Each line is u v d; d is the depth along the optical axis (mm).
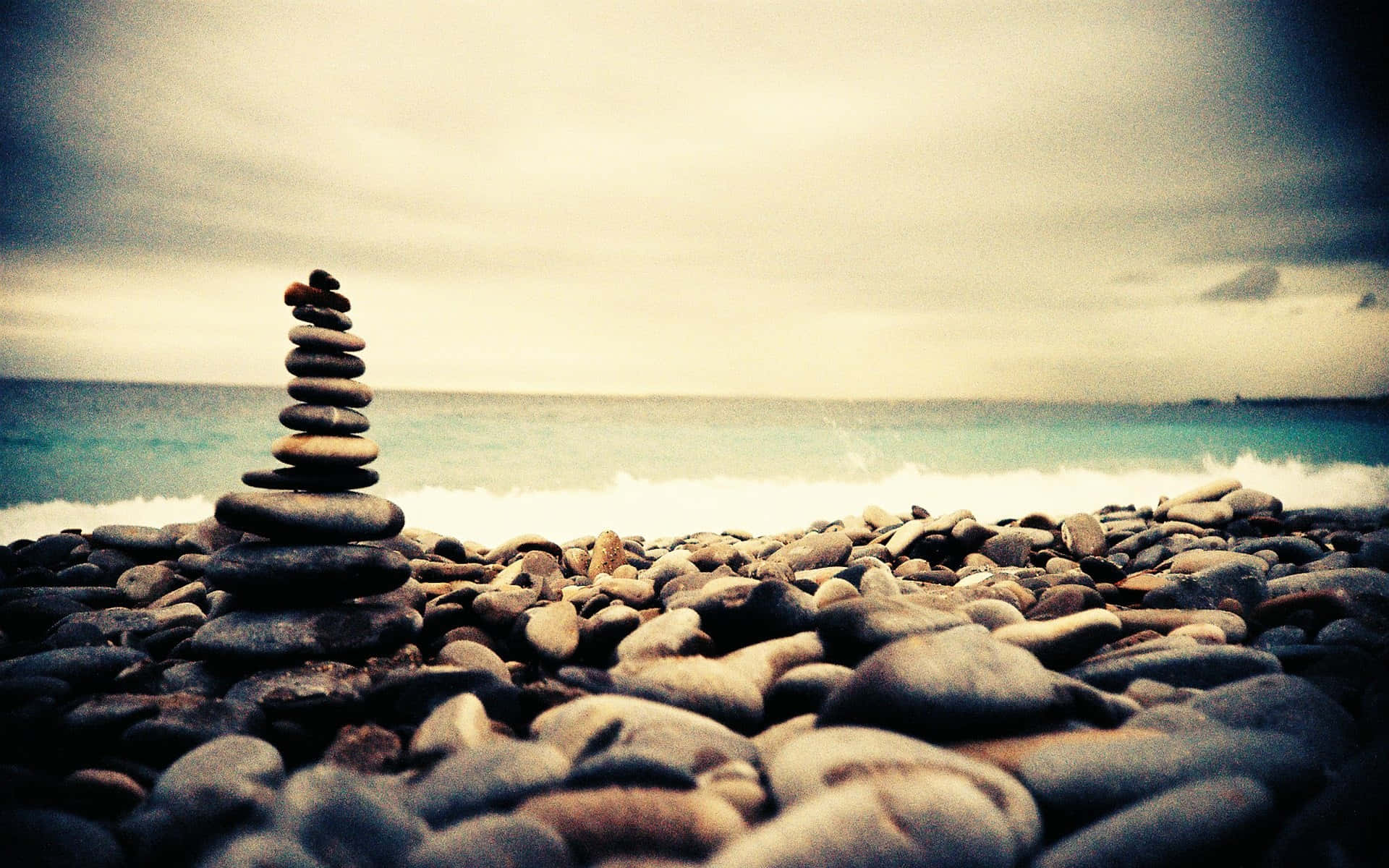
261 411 23500
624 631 3279
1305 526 6418
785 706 2574
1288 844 1512
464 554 5492
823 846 1347
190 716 2607
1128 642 3111
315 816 1524
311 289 3549
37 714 2590
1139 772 1729
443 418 21609
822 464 18328
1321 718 2115
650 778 1698
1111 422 23797
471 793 1741
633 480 16156
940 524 5625
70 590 4535
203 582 4750
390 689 2795
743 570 4539
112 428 20078
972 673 2098
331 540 3389
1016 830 1544
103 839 1770
